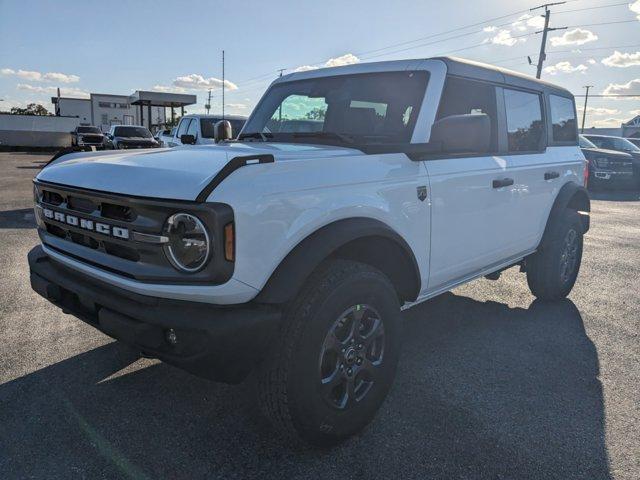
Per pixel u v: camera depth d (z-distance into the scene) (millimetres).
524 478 2436
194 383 3270
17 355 3619
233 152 2672
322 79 3914
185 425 2820
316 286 2416
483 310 4789
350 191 2596
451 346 3932
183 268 2193
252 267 2201
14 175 18172
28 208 10273
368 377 2732
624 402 3139
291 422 2414
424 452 2615
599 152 15258
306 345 2352
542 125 4586
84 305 2641
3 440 2664
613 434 2801
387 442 2693
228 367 2240
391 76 3551
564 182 4824
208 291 2172
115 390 3172
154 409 2971
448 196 3252
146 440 2684
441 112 3342
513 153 4078
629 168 15102
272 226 2252
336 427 2561
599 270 6344
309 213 2391
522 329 4309
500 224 3871
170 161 2543
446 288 3557
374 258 2918
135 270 2297
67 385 3225
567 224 4723
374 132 3428
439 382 3344
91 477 2400
